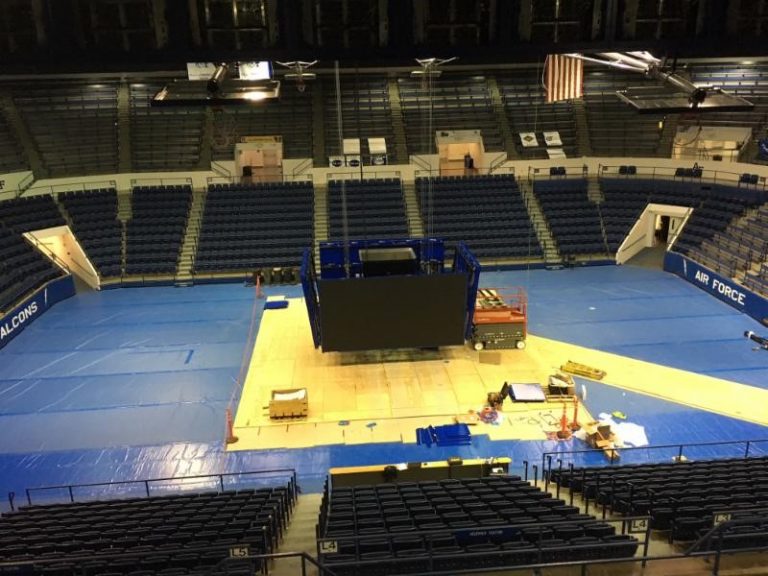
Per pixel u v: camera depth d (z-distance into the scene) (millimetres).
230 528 8742
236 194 29516
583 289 24297
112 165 30062
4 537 8992
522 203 29609
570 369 17312
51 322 22125
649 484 9969
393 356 18781
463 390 16609
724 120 29672
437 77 35500
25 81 31703
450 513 8867
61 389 17109
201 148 31422
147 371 18094
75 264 26672
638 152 31047
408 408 15766
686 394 16047
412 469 12531
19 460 13914
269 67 16953
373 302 17391
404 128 33312
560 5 11227
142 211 28422
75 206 27484
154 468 13562
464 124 33531
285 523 10180
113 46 10914
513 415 15305
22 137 29234
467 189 30297
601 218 28781
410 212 29250
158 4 10703
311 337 20328
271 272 25781
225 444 14367
